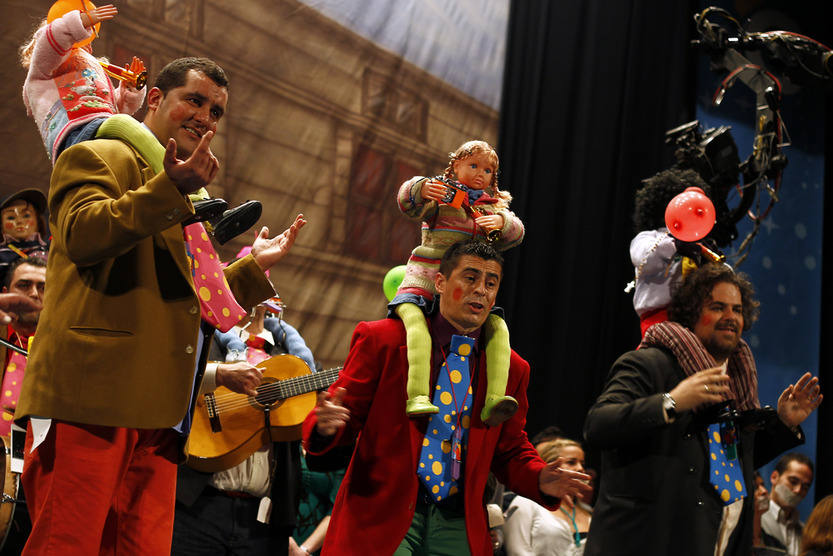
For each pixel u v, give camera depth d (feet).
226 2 16.07
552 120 21.80
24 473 6.16
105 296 5.84
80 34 6.31
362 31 18.28
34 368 5.81
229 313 6.78
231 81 16.20
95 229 5.46
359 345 7.78
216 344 11.21
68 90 6.43
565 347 21.11
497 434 7.91
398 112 18.93
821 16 24.97
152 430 6.56
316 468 7.72
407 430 7.57
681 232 10.32
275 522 11.05
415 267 8.47
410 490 7.42
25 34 13.38
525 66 21.59
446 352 7.86
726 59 15.37
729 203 23.17
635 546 9.01
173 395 5.95
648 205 12.17
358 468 7.62
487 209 8.62
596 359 21.29
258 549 10.94
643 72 22.33
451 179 8.73
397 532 7.33
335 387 7.65
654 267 10.91
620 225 21.70
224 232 7.25
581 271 21.47
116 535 6.38
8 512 9.25
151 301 5.97
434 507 7.64
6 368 10.25
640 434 8.85
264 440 10.75
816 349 23.90
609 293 21.50
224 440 10.54
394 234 18.67
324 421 7.13
